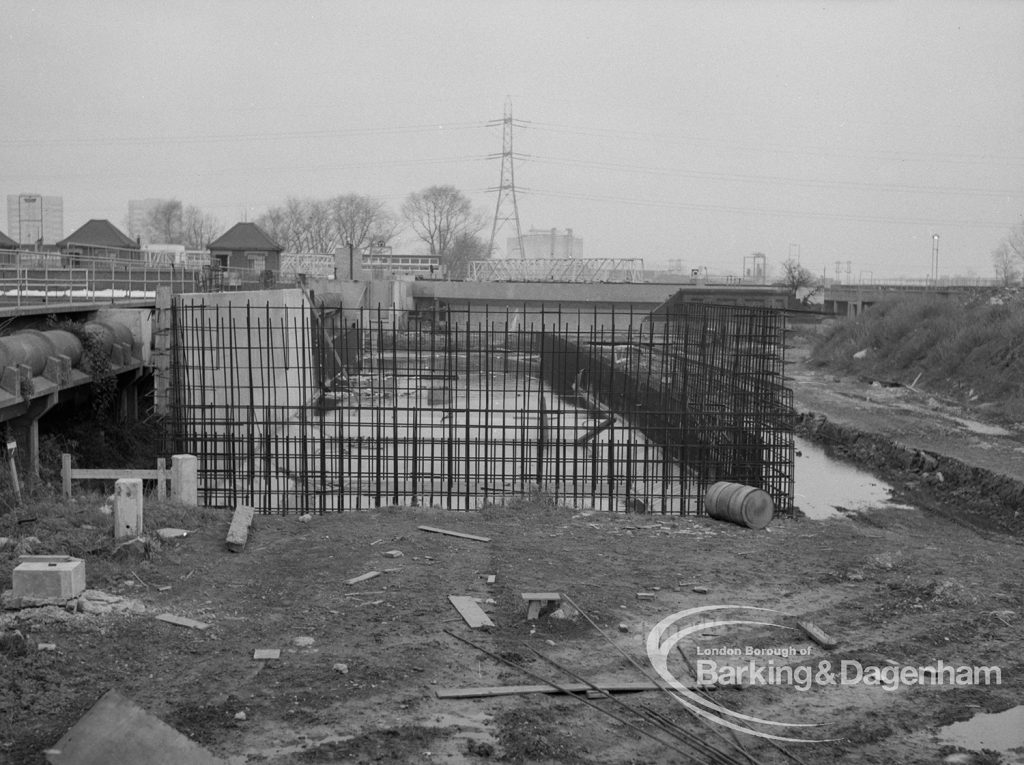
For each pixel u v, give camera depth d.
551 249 109.06
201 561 14.33
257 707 9.40
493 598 12.92
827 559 15.33
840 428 32.44
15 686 9.47
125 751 8.06
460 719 9.32
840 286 78.00
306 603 12.59
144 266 34.72
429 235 116.56
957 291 55.03
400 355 45.19
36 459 19.39
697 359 26.23
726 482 19.00
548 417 24.53
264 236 59.91
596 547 15.84
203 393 20.66
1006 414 33.72
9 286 29.69
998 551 16.88
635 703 9.90
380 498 21.05
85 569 13.06
